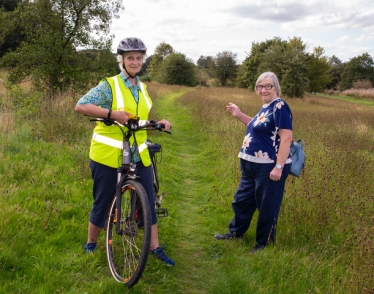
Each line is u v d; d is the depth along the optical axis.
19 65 13.32
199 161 8.27
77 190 5.09
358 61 88.12
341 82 90.69
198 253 4.10
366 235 3.89
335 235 4.24
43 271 3.17
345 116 16.39
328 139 9.38
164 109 17.84
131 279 3.05
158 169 6.96
